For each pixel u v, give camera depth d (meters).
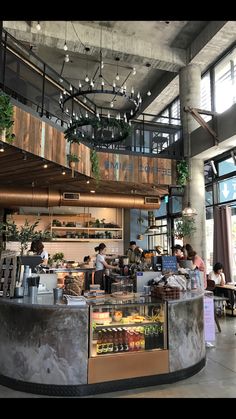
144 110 13.45
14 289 4.05
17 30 8.27
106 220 12.34
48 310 3.59
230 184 8.80
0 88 5.72
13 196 8.50
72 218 11.77
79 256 11.91
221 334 5.88
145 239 12.52
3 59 5.87
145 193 10.09
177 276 4.77
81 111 7.50
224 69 9.69
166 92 11.95
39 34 8.45
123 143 8.52
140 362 3.71
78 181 8.27
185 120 9.27
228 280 8.21
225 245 8.41
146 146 8.85
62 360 3.51
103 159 8.10
